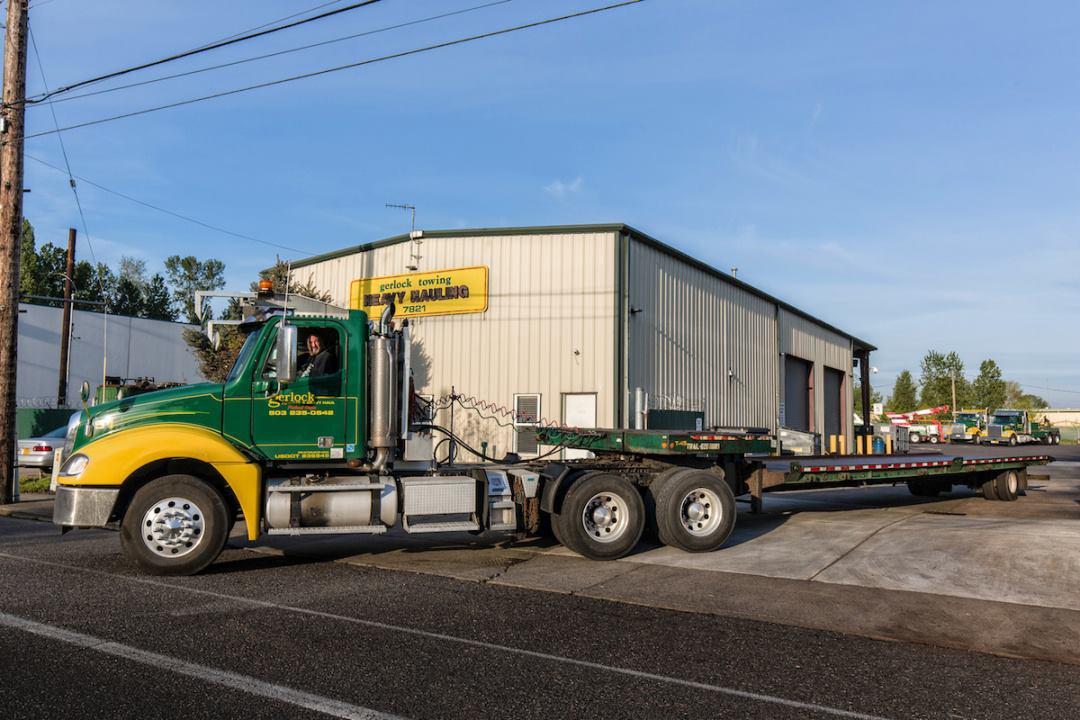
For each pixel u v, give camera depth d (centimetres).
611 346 2053
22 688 460
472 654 547
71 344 3550
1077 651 598
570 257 2111
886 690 496
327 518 851
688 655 560
